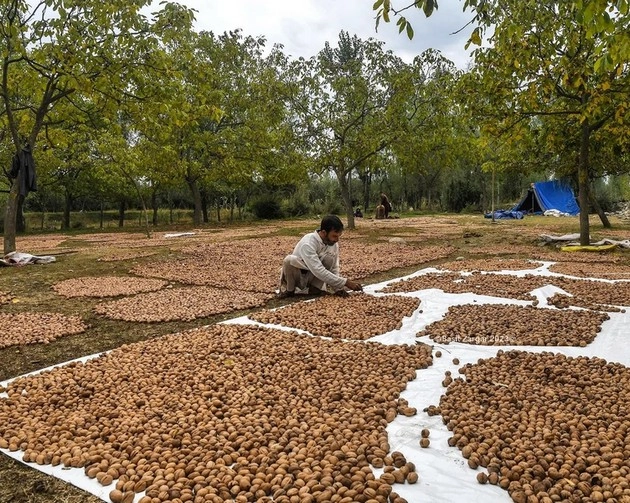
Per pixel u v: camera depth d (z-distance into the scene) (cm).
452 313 647
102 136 2003
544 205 3556
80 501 273
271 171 2927
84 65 1179
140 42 1218
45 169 2594
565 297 709
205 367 468
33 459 310
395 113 2012
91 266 1197
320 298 763
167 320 672
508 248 1405
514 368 444
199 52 2809
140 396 399
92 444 323
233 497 268
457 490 272
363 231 2128
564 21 1092
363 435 326
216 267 1152
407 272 1046
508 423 336
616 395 379
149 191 3219
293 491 264
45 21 1177
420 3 441
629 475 270
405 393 402
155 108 1266
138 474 287
